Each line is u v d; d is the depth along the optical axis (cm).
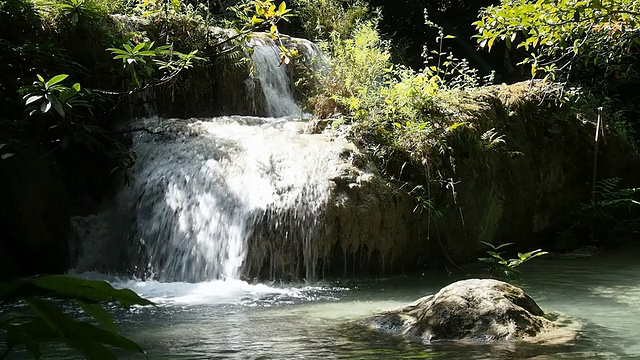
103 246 905
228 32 1181
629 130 1336
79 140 852
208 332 550
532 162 1077
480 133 1006
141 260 879
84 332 104
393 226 862
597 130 1151
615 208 1157
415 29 1842
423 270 905
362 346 494
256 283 816
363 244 842
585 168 1150
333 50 1312
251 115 1181
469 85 1219
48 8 984
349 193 838
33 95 791
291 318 607
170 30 1125
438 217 902
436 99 1001
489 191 993
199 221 860
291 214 824
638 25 700
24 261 866
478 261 970
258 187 849
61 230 891
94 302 108
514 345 487
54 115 895
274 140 915
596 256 1027
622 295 706
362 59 1103
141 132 978
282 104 1232
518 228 1047
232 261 830
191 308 660
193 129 965
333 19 1623
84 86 984
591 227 1121
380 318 570
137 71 984
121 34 1045
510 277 834
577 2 598
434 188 917
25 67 916
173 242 866
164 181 902
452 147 957
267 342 511
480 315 523
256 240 823
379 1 1836
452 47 1830
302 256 821
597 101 1279
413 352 473
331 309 652
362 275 852
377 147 914
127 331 557
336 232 827
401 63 1598
